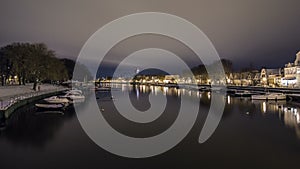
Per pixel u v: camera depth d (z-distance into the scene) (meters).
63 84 138.38
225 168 20.36
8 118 40.03
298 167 20.44
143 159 22.50
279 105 61.34
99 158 22.62
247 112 50.34
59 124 38.03
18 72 78.56
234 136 30.45
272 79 126.75
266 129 34.38
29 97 58.06
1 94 60.31
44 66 82.56
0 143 27.23
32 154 23.59
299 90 79.81
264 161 21.78
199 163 21.47
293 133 31.88
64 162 21.55
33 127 35.56
